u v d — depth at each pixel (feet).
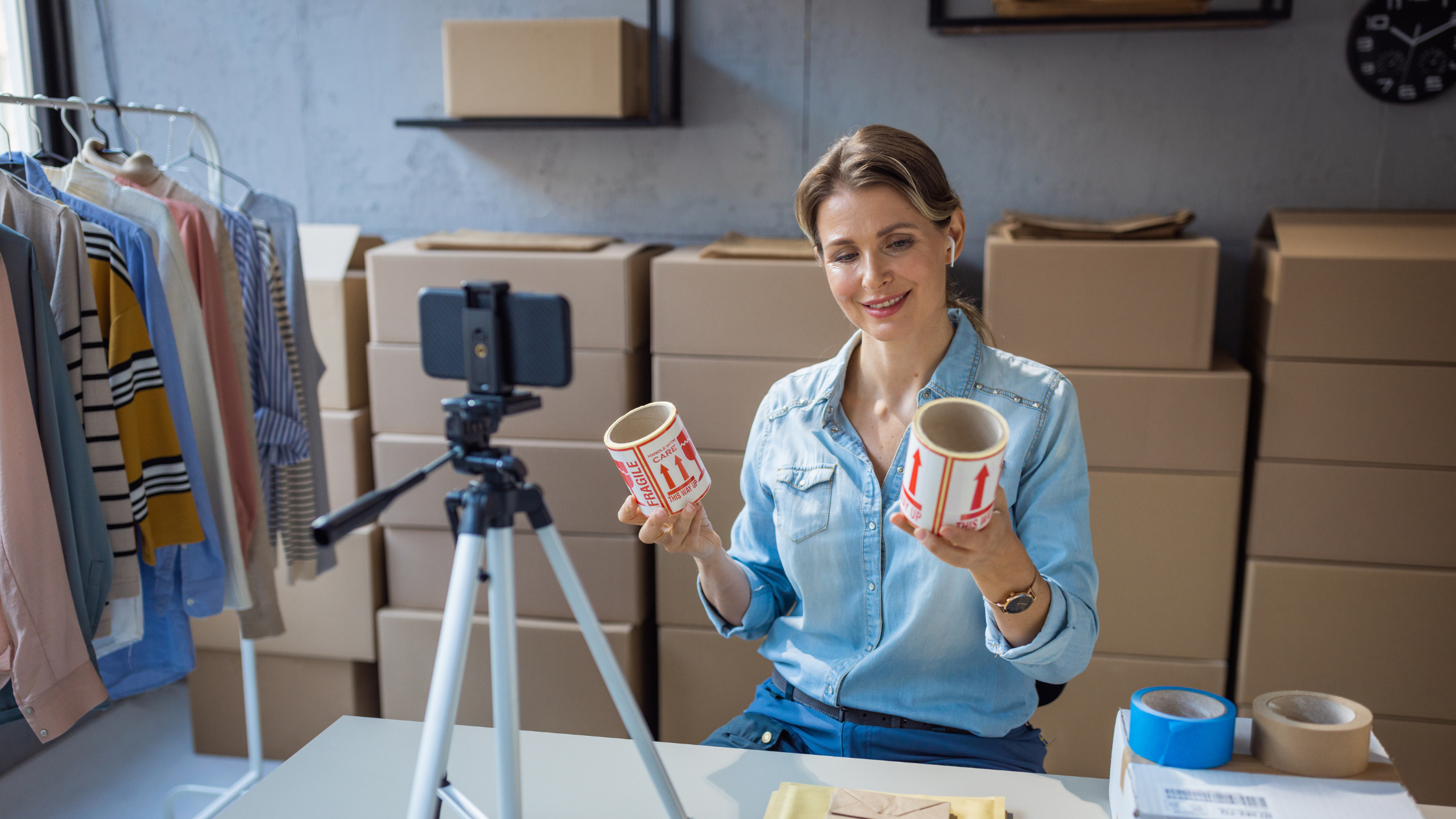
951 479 2.61
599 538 7.32
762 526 4.40
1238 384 6.40
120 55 8.72
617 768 3.64
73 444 4.43
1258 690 6.77
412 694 7.64
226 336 5.61
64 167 5.71
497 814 3.37
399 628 7.57
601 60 7.27
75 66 8.78
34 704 4.26
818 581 4.06
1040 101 7.68
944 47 7.73
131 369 4.82
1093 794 3.38
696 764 3.63
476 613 7.52
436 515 7.46
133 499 4.80
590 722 7.50
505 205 8.51
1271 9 7.01
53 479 4.36
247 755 8.06
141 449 4.92
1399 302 6.20
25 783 7.64
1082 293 6.50
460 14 8.29
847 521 3.98
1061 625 3.31
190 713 8.09
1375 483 6.41
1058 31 7.46
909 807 3.13
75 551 4.43
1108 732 6.90
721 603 4.17
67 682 4.38
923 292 3.68
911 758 3.85
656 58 7.54
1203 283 6.38
